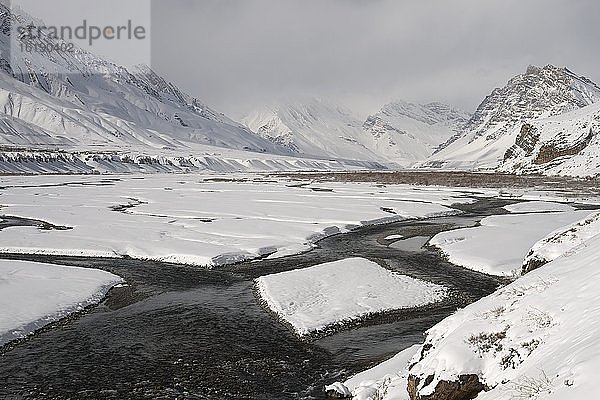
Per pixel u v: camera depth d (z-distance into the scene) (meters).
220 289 24.30
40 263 28.14
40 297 21.73
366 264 27.47
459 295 22.95
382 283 24.02
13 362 15.77
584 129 114.44
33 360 15.89
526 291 11.89
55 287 23.34
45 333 18.39
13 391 13.80
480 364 9.82
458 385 9.65
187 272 27.72
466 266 28.34
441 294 22.98
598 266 11.02
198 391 13.70
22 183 87.75
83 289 23.27
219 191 75.69
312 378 14.49
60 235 36.81
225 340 17.55
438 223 43.81
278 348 16.84
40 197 63.28
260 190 78.12
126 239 35.34
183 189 79.81
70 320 19.91
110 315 20.47
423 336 17.75
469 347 10.19
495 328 10.49
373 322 19.45
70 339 17.73
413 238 37.19
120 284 25.09
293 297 21.94
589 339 7.77
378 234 39.22
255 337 17.86
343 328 18.80
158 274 27.22
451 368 9.86
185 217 46.53
